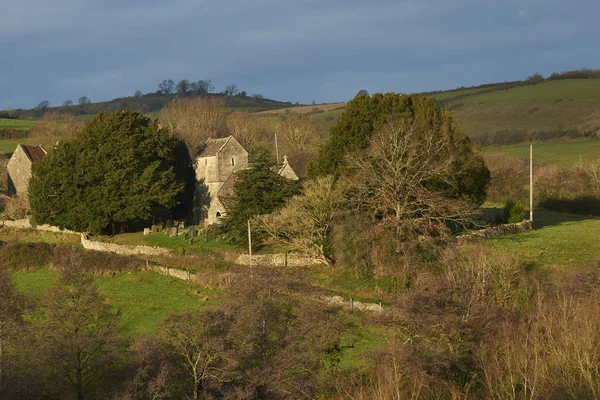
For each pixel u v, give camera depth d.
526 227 60.69
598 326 28.33
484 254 40.28
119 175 63.50
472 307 27.91
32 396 25.50
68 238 65.00
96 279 50.16
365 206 51.09
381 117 57.75
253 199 54.97
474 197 58.31
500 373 25.77
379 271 44.66
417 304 27.28
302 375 26.00
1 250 54.81
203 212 72.31
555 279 38.94
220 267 51.22
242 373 25.00
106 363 26.61
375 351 27.34
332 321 29.77
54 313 28.78
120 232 66.75
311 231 50.16
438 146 54.41
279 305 29.19
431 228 47.09
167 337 25.78
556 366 25.39
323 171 58.66
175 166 70.62
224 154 70.31
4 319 28.42
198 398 24.78
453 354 25.36
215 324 25.69
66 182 64.62
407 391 25.91
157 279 49.88
